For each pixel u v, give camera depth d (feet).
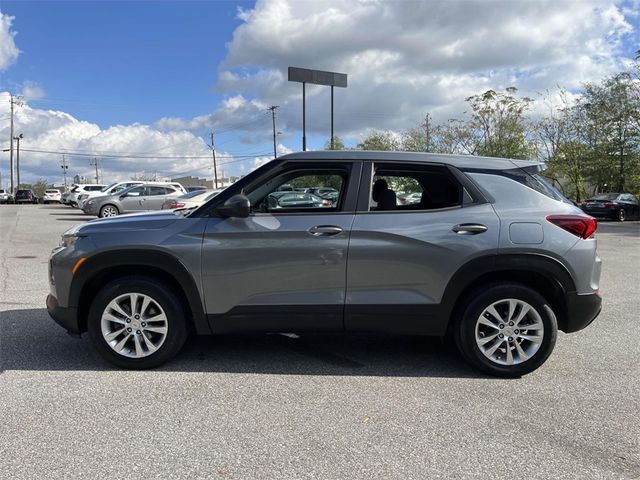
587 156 113.50
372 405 12.41
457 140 131.03
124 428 11.03
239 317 14.29
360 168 14.58
